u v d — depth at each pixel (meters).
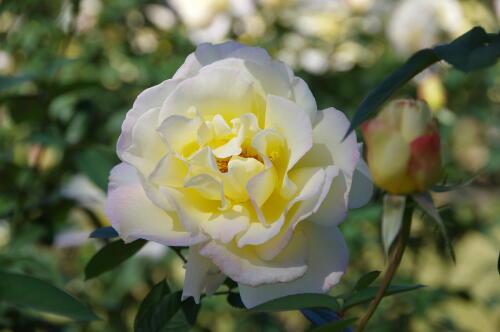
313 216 0.56
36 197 1.00
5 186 1.00
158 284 0.62
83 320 0.52
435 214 0.54
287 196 0.56
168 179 0.57
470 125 1.41
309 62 1.40
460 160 1.42
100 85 0.94
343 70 1.39
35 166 0.97
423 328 1.36
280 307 0.56
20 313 0.84
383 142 0.54
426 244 1.24
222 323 1.41
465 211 1.32
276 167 0.58
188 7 1.28
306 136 0.56
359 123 0.54
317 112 0.58
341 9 1.41
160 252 1.21
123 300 1.19
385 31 1.43
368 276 0.60
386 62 1.40
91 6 1.29
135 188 0.58
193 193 0.57
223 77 0.58
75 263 1.25
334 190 0.57
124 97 1.27
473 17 1.39
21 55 1.19
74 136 1.08
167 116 0.57
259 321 1.36
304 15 1.39
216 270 0.57
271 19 1.38
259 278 0.55
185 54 1.35
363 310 1.30
